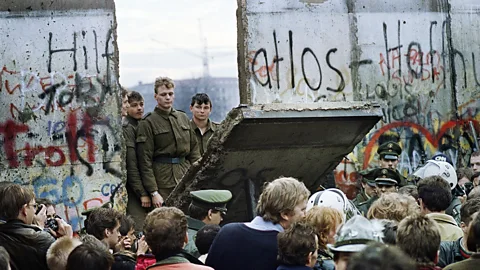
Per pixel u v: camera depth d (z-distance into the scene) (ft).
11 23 34.47
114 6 35.94
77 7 35.37
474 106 42.50
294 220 18.60
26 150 34.35
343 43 40.22
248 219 30.60
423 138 41.47
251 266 18.37
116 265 20.35
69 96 35.01
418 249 16.06
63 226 22.39
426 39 41.81
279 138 28.60
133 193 35.22
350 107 28.84
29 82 34.58
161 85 34.71
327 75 39.83
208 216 23.07
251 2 38.68
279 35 39.09
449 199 21.95
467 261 16.44
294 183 18.74
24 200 20.26
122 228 21.97
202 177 29.32
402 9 41.39
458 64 42.29
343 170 39.93
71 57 35.19
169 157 34.58
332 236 19.11
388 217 20.12
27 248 20.01
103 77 35.58
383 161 32.83
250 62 38.58
